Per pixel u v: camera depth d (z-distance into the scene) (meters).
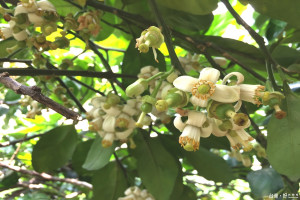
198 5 0.30
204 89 0.18
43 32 0.24
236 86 0.19
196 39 0.31
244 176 0.44
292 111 0.23
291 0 0.26
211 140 0.31
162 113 0.30
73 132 0.35
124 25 0.35
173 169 0.31
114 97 0.28
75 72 0.27
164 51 0.42
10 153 0.48
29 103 0.34
